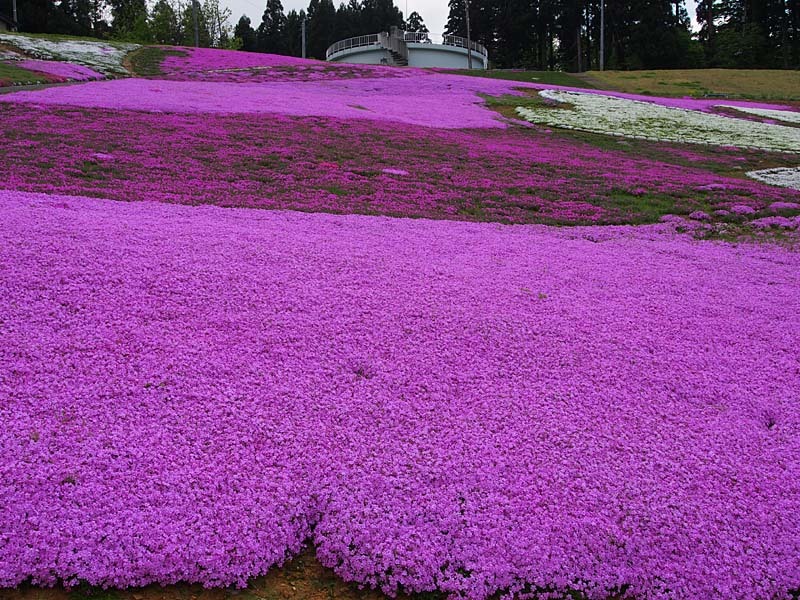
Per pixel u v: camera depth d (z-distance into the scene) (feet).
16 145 68.85
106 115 91.40
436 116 124.57
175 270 33.53
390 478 20.99
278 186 65.62
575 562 18.69
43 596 16.84
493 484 21.16
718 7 381.19
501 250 46.50
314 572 18.67
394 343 29.40
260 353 27.48
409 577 18.03
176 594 17.42
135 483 19.65
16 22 277.85
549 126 125.29
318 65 195.93
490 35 403.95
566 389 26.96
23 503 18.47
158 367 25.46
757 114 151.64
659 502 20.89
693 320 35.29
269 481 20.43
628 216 64.75
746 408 26.81
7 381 23.57
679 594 18.02
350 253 40.22
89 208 45.70
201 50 209.97
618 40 361.92
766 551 19.43
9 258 31.86
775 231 61.21
